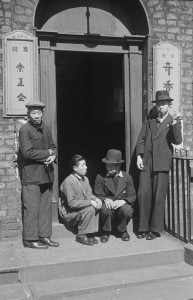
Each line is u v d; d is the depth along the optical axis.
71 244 4.64
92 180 8.07
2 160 4.74
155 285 4.02
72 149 9.03
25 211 4.46
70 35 5.11
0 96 4.73
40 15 5.14
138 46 5.41
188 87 5.39
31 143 4.36
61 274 4.07
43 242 4.56
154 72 5.24
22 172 4.49
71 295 3.79
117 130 6.59
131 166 5.41
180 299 3.73
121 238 4.83
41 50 5.01
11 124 4.77
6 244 4.63
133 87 5.39
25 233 4.46
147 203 4.85
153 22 5.26
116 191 4.84
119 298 3.75
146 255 4.37
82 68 8.59
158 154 4.78
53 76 5.11
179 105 5.33
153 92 5.25
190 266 4.40
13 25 4.75
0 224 4.73
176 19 5.34
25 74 4.78
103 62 7.20
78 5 5.30
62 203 4.91
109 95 6.94
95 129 8.00
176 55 5.30
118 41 5.35
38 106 4.36
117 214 4.76
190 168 4.61
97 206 4.62
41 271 4.01
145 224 4.86
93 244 4.62
